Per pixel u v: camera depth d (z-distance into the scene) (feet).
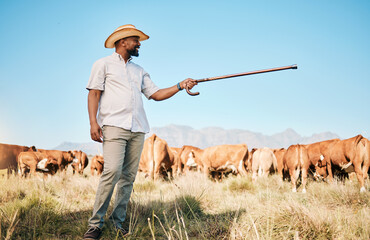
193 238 10.60
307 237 10.34
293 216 11.39
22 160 38.24
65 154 48.11
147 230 10.68
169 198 17.25
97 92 9.86
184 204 15.10
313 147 34.65
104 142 9.68
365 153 25.85
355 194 17.53
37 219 11.33
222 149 42.78
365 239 9.73
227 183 25.99
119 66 10.18
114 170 9.34
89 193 20.95
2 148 36.58
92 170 51.42
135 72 10.59
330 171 31.35
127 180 10.52
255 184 27.32
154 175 33.73
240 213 13.50
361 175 25.91
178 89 11.03
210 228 11.03
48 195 15.37
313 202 16.99
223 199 19.40
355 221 11.54
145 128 10.50
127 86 10.05
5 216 11.21
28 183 20.99
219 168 43.19
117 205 10.47
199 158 46.03
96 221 9.52
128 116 9.84
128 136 9.82
